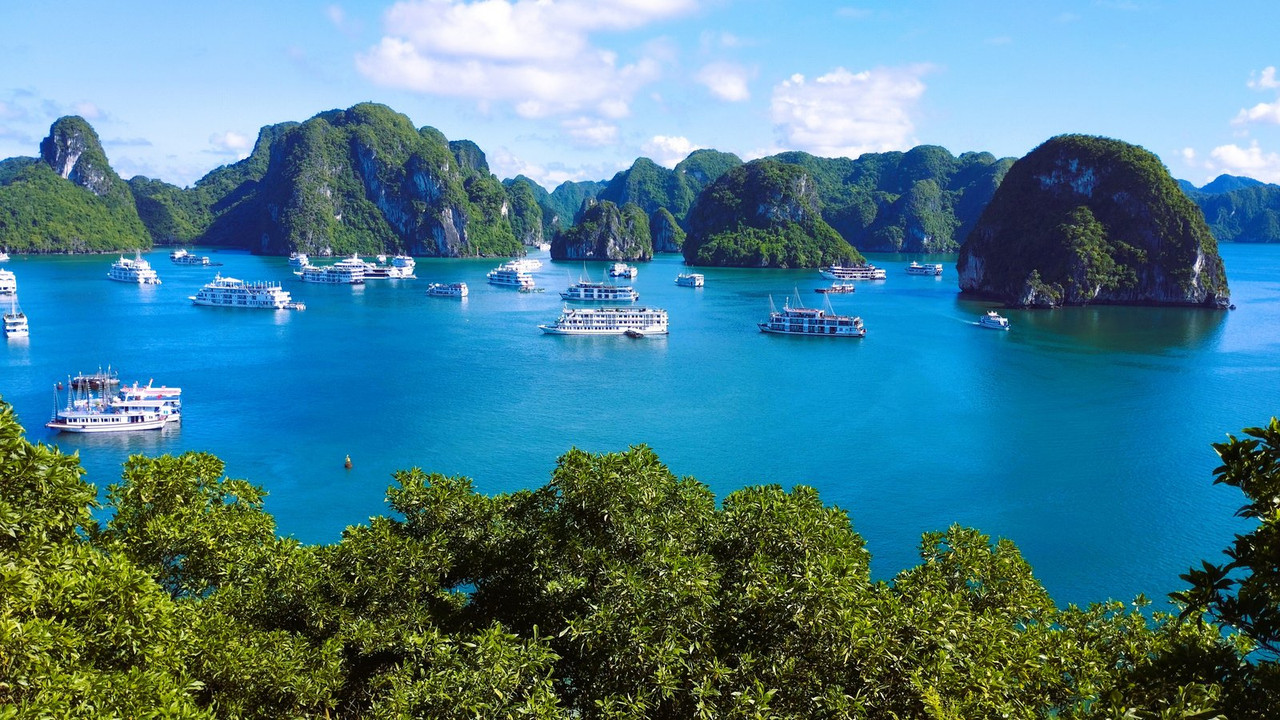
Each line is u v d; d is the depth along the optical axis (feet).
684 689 84.48
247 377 412.16
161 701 71.72
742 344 524.11
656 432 318.86
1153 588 194.39
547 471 274.16
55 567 78.07
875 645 81.66
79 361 447.01
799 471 273.13
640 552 95.45
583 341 533.55
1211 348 496.23
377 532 102.32
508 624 101.55
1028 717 77.10
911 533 223.51
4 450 79.41
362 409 351.25
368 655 95.55
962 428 321.93
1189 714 59.98
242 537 111.14
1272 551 56.39
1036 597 104.32
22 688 66.39
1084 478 264.72
